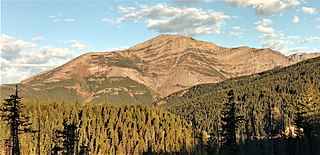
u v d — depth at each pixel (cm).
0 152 11225
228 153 5819
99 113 19838
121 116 19575
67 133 8806
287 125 13575
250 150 11750
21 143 13562
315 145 8819
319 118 8562
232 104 5809
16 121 5362
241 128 12575
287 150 10112
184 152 16425
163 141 17588
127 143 17412
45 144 14438
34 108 17800
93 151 16088
